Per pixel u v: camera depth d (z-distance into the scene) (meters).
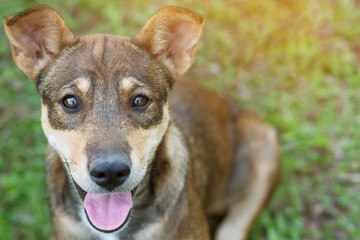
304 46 8.20
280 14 8.59
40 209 6.47
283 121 7.47
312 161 7.20
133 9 8.48
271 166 6.70
